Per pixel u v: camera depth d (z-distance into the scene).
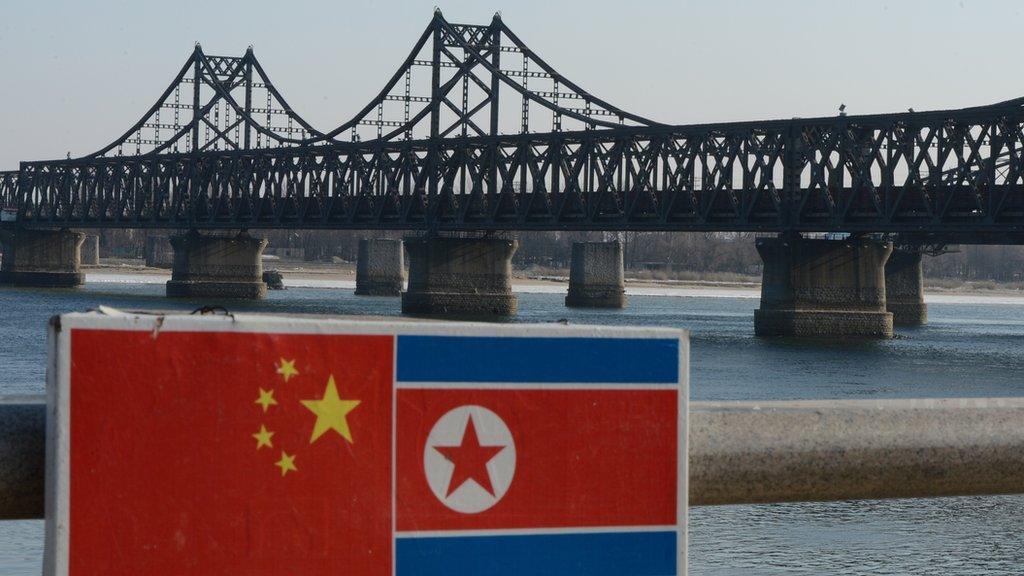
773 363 137.25
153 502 6.30
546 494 6.77
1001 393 108.62
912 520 48.59
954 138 165.38
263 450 6.41
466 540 6.68
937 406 7.80
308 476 6.47
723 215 194.62
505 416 6.72
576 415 6.81
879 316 186.50
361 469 6.51
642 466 6.91
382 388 6.55
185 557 6.34
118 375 6.26
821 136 179.75
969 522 48.38
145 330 6.29
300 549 6.46
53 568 6.17
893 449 7.60
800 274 185.00
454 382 6.66
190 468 6.33
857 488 7.61
